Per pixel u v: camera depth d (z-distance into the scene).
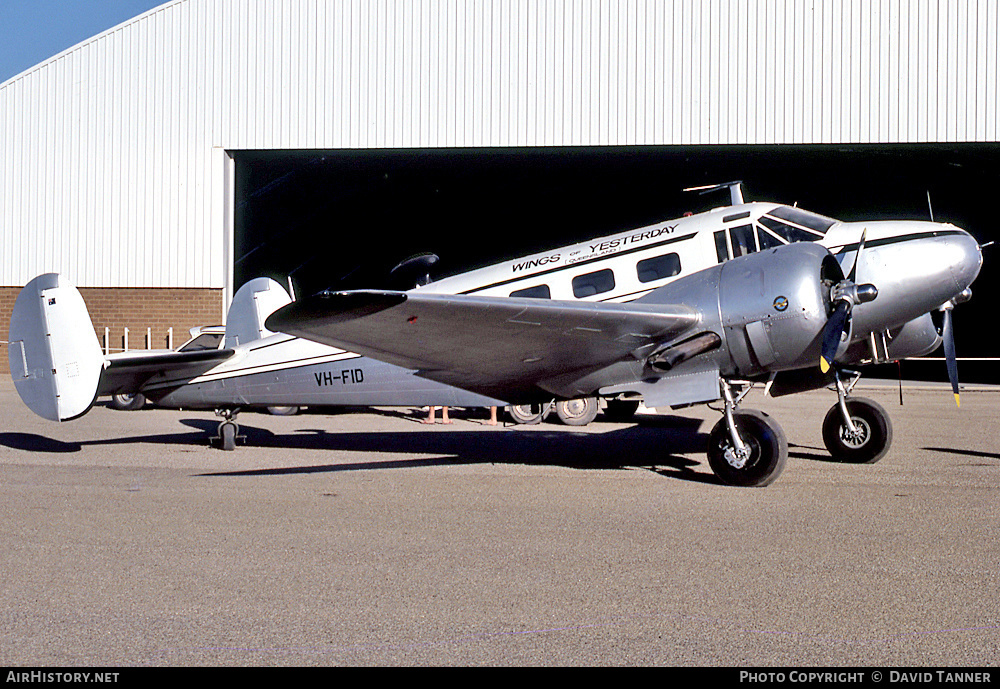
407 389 10.35
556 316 7.87
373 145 22.78
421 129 22.67
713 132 21.77
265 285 12.62
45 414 10.38
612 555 5.87
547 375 9.36
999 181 27.78
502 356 8.84
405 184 30.92
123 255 23.78
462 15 22.50
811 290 8.03
